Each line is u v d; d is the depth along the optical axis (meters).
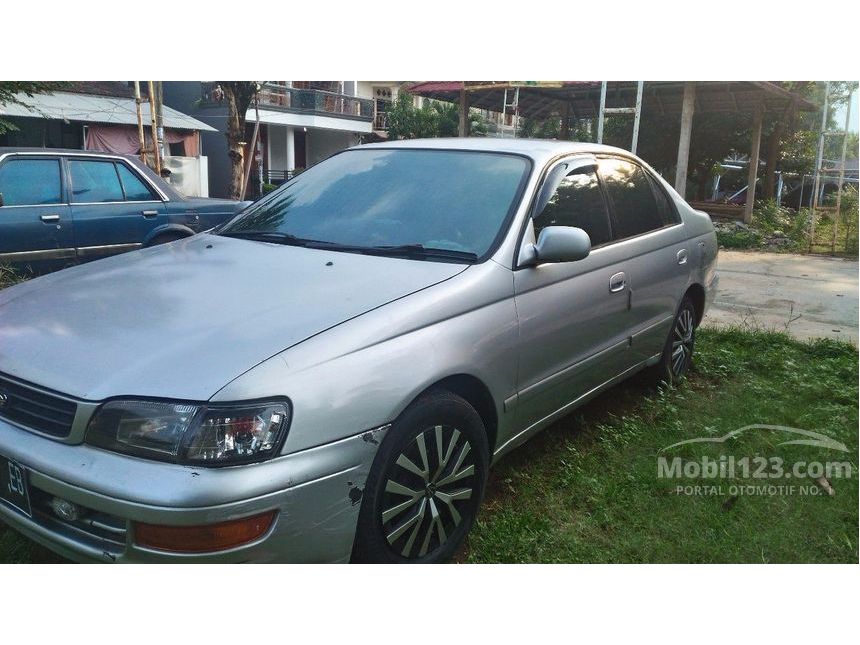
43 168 6.20
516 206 3.15
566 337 3.27
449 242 3.04
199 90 25.67
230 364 2.10
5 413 2.24
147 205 6.83
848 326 7.25
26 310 2.60
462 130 18.44
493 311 2.80
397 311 2.48
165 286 2.72
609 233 3.76
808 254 14.18
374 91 34.81
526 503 3.17
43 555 2.61
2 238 5.82
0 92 7.99
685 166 16.45
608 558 2.79
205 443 1.96
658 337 4.31
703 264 4.81
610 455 3.64
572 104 20.39
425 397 2.48
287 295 2.56
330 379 2.17
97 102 19.92
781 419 4.25
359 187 3.54
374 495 2.29
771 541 2.94
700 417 4.26
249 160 15.87
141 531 1.95
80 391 2.08
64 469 2.03
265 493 1.99
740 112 19.89
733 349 5.83
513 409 2.97
